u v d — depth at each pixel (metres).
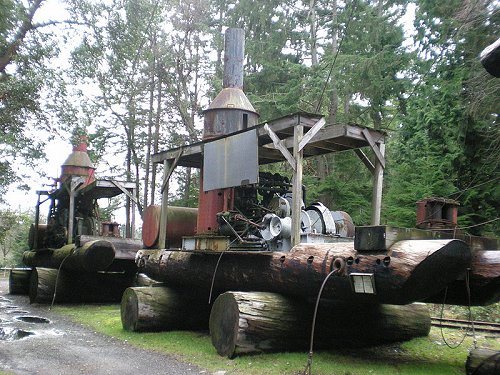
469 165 14.34
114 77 24.38
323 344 7.79
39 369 6.50
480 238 6.69
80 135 16.41
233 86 10.59
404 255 5.70
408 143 16.00
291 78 22.75
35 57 13.88
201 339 8.64
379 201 8.17
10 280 18.25
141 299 9.29
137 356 7.39
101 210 28.33
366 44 19.75
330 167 22.73
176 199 26.48
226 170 8.74
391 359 7.27
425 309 9.01
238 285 8.34
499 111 12.99
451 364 7.04
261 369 6.43
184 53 25.53
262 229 8.27
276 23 23.50
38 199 17.88
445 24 13.98
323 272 6.60
